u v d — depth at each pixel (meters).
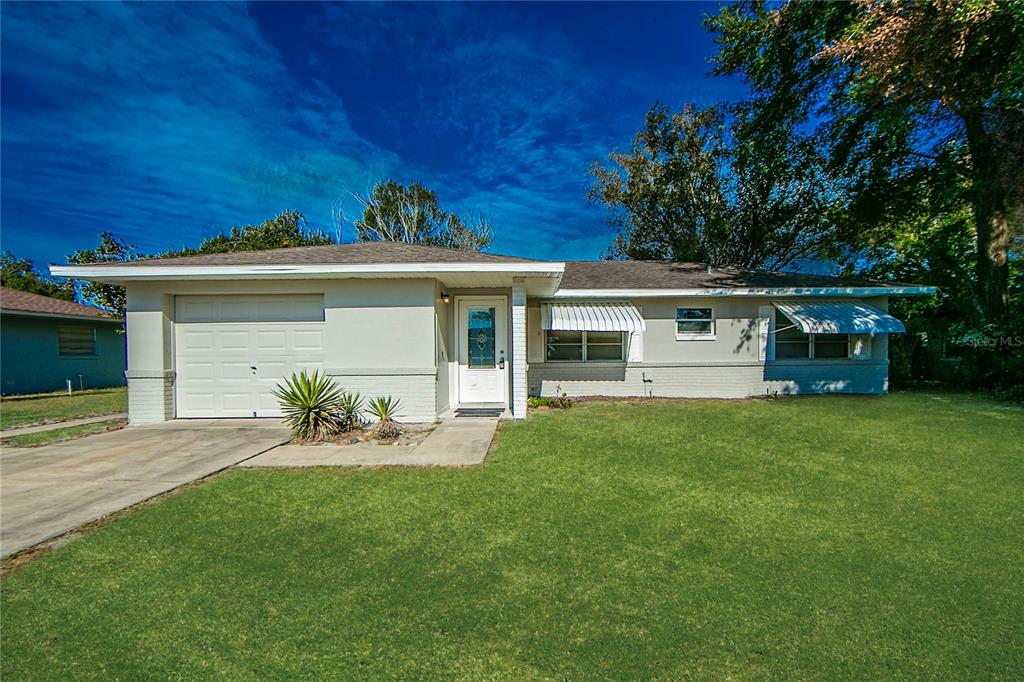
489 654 3.19
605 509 5.85
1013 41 12.57
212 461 8.22
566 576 4.23
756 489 6.59
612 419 12.23
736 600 3.83
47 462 8.23
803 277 19.00
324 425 9.98
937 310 20.83
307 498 6.31
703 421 11.81
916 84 13.27
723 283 17.73
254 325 12.47
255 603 3.83
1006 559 4.52
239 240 34.41
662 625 3.50
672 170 30.58
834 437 9.82
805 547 4.79
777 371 17.45
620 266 21.25
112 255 34.06
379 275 11.59
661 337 17.44
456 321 14.09
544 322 15.78
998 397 15.88
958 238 20.27
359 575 4.27
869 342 17.53
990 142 16.41
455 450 8.91
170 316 12.38
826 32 16.53
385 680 2.95
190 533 5.20
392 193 40.75
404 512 5.80
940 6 11.33
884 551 4.69
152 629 3.50
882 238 24.03
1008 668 3.02
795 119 20.70
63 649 3.27
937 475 7.21
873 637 3.35
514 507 5.93
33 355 21.72
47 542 4.96
